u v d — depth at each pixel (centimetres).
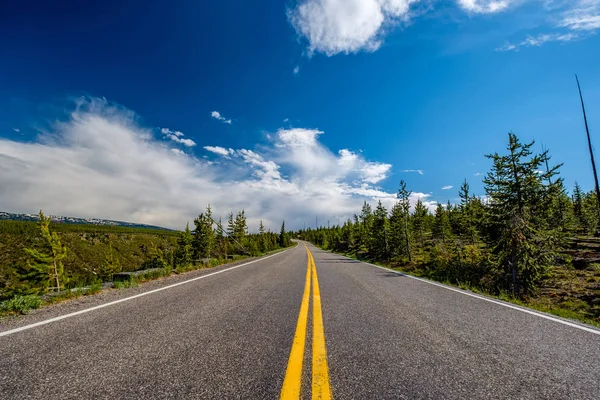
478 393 219
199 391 211
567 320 454
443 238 3644
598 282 1216
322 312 477
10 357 271
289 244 9962
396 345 325
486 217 1577
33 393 206
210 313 454
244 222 5625
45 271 2694
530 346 329
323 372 248
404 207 2880
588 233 2817
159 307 492
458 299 626
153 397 202
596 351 316
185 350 295
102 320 407
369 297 630
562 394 221
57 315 433
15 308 459
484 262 1552
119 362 263
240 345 312
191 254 3409
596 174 2230
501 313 495
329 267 1484
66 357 273
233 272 1096
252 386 220
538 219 1426
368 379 238
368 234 4244
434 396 212
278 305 522
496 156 1528
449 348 319
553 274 1373
